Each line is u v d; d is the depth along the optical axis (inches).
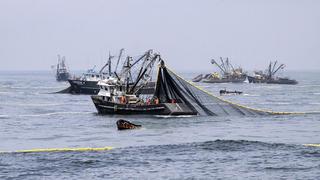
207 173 4911.4
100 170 5039.4
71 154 5703.7
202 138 6988.2
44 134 7544.3
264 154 5669.3
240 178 4746.6
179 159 5467.5
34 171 5014.8
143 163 5295.3
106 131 7716.5
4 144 6678.2
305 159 5418.3
